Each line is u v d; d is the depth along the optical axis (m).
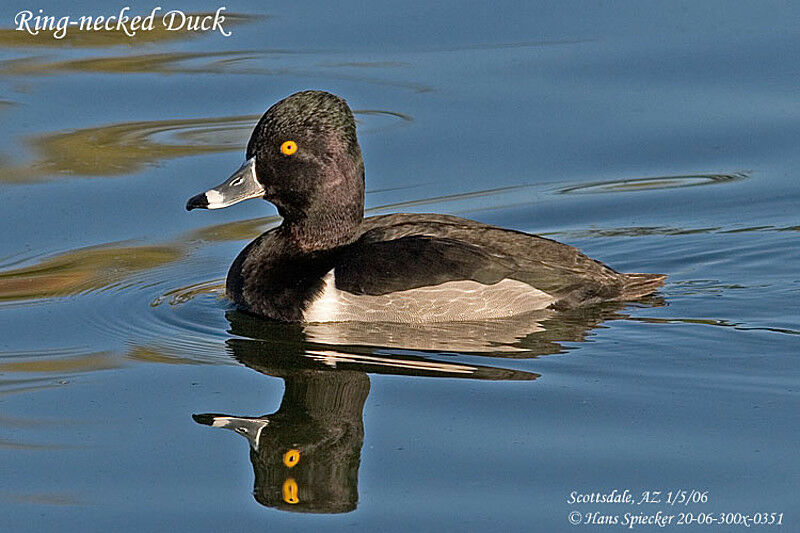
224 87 17.81
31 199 15.03
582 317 11.95
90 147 16.22
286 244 12.47
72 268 13.65
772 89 17.67
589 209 15.15
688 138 16.59
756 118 16.98
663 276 12.58
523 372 10.91
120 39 19.47
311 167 12.20
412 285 11.80
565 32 19.52
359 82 17.88
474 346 11.43
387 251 12.00
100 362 11.38
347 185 12.34
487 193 15.52
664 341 11.51
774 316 12.15
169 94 17.67
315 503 9.03
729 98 17.50
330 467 9.52
